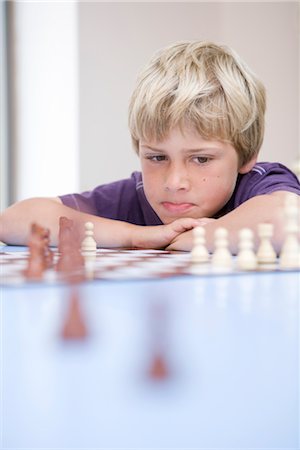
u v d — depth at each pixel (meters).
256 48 3.08
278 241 0.86
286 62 3.10
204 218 1.13
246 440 0.36
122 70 3.33
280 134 3.09
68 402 0.35
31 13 3.54
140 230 1.13
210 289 0.53
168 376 0.34
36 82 3.54
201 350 0.38
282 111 3.10
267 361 0.38
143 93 1.20
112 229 1.16
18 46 3.62
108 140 3.35
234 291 0.52
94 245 0.98
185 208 1.20
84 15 3.30
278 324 0.43
